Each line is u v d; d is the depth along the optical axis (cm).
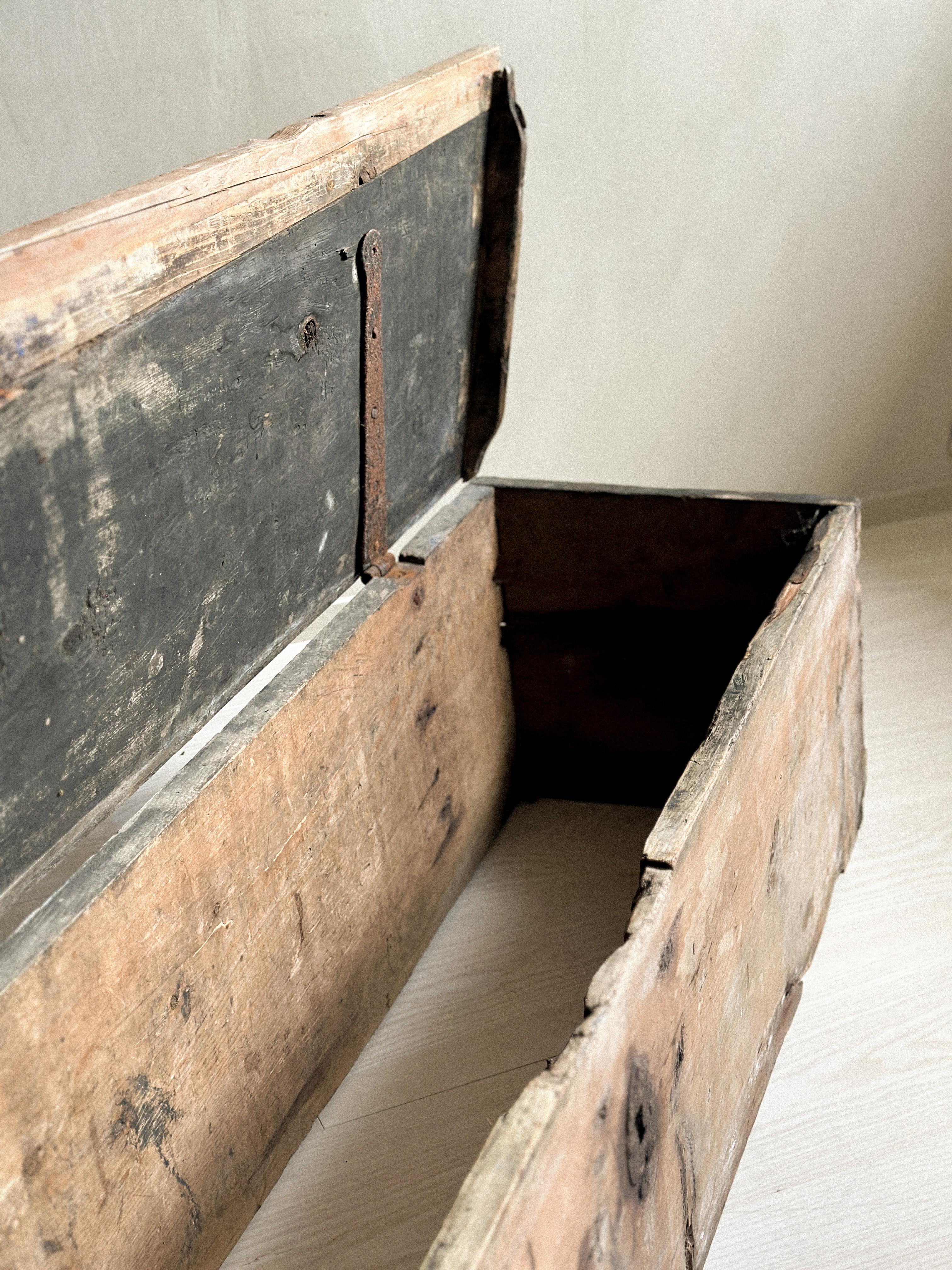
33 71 153
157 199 98
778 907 138
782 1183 131
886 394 249
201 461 113
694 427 235
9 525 90
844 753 165
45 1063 98
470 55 146
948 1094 140
